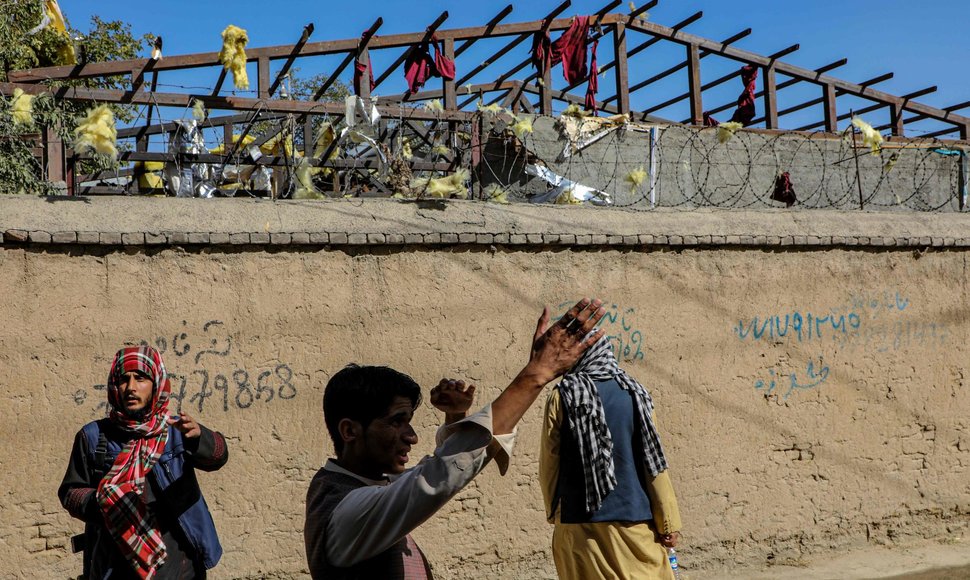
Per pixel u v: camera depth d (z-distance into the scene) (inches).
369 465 81.6
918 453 244.7
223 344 180.5
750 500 222.5
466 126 303.9
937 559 228.1
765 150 370.3
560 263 210.8
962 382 252.2
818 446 231.8
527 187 308.3
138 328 174.9
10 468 164.4
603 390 136.8
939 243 249.0
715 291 224.1
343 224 195.2
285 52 293.7
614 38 376.2
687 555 214.4
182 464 122.0
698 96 383.9
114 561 114.6
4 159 248.2
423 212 206.2
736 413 222.8
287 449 183.9
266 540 180.5
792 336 231.1
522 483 202.5
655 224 224.5
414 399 84.7
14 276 167.0
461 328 200.7
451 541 194.5
